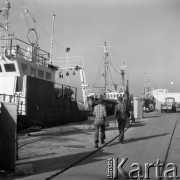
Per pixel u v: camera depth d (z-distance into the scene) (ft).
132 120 83.20
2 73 70.44
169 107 161.58
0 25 75.97
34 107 67.56
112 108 134.10
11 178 26.27
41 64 82.94
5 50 69.62
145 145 43.60
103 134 44.91
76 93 94.48
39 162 32.45
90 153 37.29
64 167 29.96
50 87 75.92
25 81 65.62
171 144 44.45
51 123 75.00
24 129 62.49
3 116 28.35
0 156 28.89
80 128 69.05
